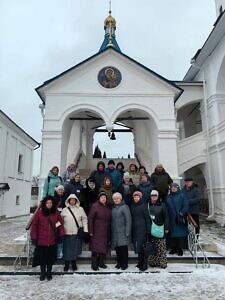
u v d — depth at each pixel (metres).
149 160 14.63
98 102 12.09
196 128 21.75
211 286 5.53
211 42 15.68
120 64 12.45
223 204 14.51
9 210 20.59
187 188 8.20
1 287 5.54
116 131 17.39
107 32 20.67
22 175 23.78
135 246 6.59
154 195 6.91
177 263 7.17
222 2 18.05
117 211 6.68
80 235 6.59
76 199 6.78
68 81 12.22
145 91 12.27
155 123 12.09
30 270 6.63
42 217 6.12
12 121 19.66
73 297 4.98
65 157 12.70
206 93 17.19
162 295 5.05
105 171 8.25
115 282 5.77
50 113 11.90
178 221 7.35
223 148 14.66
